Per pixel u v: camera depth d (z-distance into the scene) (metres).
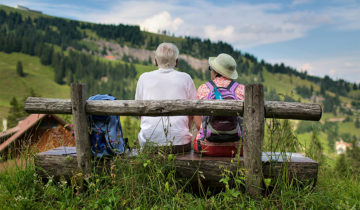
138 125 3.65
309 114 2.41
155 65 3.24
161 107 2.49
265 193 2.54
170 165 2.65
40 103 2.60
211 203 2.39
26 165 3.02
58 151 3.05
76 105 2.55
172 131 2.88
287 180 2.55
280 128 3.26
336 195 2.88
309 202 2.46
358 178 3.69
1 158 3.56
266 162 2.60
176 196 2.47
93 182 2.62
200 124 2.95
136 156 2.71
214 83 2.91
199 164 2.62
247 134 2.44
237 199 2.49
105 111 2.58
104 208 2.37
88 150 2.67
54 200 2.64
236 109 2.45
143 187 2.53
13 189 2.73
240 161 2.57
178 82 3.00
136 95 3.14
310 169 2.58
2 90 158.50
